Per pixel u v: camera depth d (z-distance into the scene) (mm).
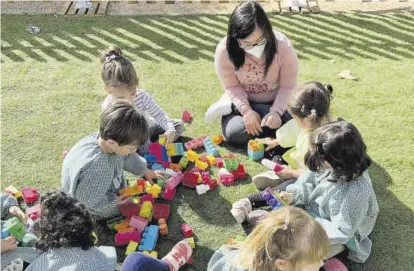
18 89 5117
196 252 3484
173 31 6070
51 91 5098
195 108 4879
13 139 4488
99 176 3439
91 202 3498
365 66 5422
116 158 3510
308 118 3543
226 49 4203
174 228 3668
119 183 3676
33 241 3248
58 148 4402
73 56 5629
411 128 4566
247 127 4234
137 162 3803
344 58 5555
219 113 4438
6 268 3098
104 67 3857
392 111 4777
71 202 2975
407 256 3449
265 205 3814
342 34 5949
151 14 6430
